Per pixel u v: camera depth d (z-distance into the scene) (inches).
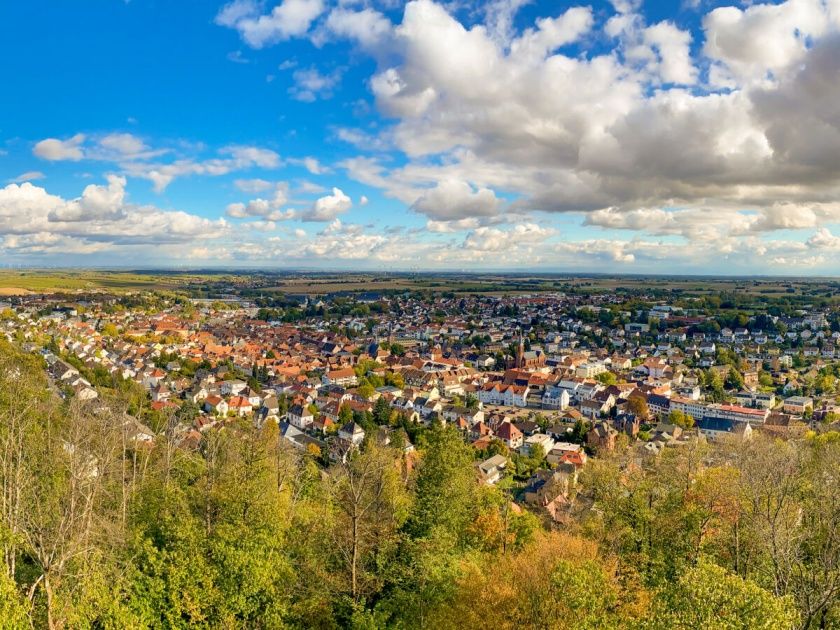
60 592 1512.1
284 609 1700.3
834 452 3348.9
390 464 3351.4
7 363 4776.1
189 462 3393.2
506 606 1592.0
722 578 1323.8
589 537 2684.5
